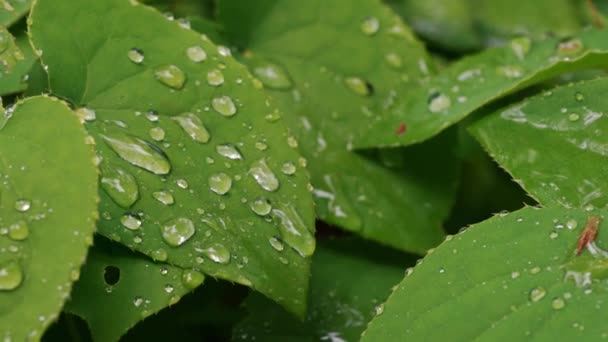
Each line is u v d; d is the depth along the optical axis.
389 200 0.41
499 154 0.39
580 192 0.38
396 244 0.41
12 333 0.34
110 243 0.36
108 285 0.36
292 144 0.38
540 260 0.36
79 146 0.35
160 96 0.38
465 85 0.41
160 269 0.36
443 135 0.42
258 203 0.37
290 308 0.36
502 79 0.41
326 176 0.41
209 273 0.36
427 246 0.41
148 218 0.36
